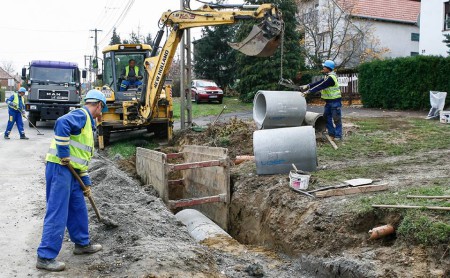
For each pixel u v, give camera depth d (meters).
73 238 5.37
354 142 11.35
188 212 8.76
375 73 21.08
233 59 36.66
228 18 12.53
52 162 5.02
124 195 8.11
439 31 23.19
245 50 10.93
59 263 5.00
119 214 6.57
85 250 5.42
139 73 16.14
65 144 4.90
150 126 16.27
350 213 6.11
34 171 11.01
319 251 5.95
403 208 5.66
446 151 10.12
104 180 9.30
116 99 15.58
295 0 30.09
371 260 5.16
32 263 5.23
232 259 6.35
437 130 12.71
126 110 14.84
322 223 6.23
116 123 15.08
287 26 26.92
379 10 33.09
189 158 11.16
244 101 28.62
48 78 21.72
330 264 5.48
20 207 7.66
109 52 16.03
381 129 13.13
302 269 5.96
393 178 7.75
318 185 7.61
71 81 21.92
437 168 8.36
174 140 15.62
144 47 16.08
